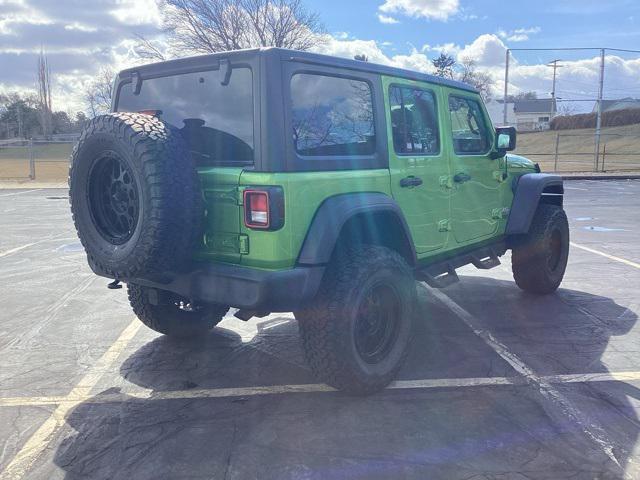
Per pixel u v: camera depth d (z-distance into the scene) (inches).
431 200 184.7
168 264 137.3
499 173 227.5
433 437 135.4
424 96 185.3
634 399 154.7
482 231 219.0
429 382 166.6
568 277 293.6
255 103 136.8
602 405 151.3
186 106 156.0
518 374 171.8
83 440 135.9
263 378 171.6
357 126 157.5
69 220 543.8
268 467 123.5
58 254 370.3
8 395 160.4
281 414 147.9
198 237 140.3
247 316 149.6
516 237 247.8
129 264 137.5
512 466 123.3
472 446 131.3
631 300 250.5
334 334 145.4
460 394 158.4
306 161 141.0
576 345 195.6
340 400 155.6
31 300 258.7
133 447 132.4
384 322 160.2
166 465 124.8
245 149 141.9
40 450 131.5
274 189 133.5
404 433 137.3
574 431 137.9
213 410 150.6
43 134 2763.3
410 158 174.4
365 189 156.4
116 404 154.8
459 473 120.7
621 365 177.9
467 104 210.7
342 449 130.3
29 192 884.6
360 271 147.7
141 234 132.7
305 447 131.4
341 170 150.8
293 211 136.6
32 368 180.1
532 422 142.4
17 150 2372.0
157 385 167.0
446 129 194.1
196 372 176.6
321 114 147.2
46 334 212.2
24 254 370.3
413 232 176.9
